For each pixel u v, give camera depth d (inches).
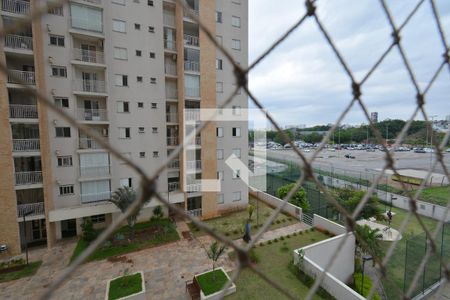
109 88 494.3
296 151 52.5
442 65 72.1
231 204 611.2
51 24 438.3
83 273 357.7
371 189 62.7
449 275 80.0
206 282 313.4
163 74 543.5
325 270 53.1
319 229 491.2
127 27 504.1
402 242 430.6
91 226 456.1
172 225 512.1
